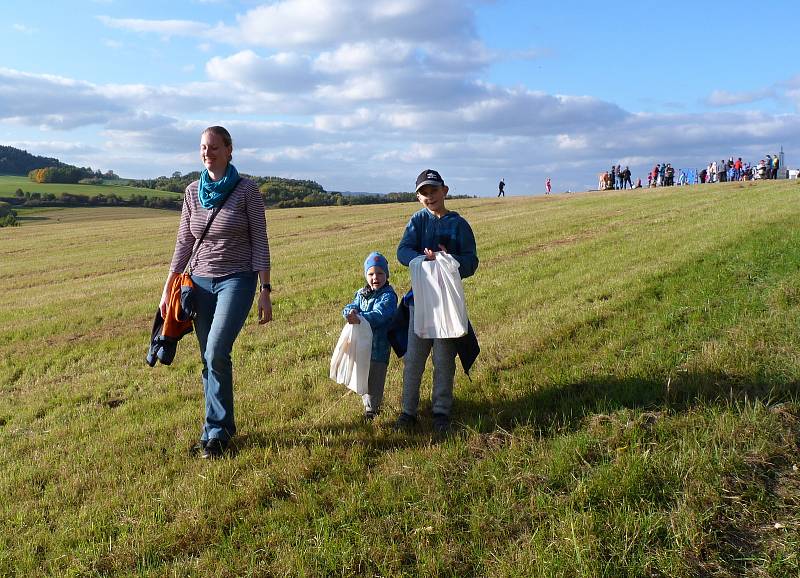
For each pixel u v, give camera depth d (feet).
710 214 59.82
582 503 10.59
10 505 12.93
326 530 10.68
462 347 14.89
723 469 11.10
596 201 106.52
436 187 15.12
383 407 16.66
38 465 14.97
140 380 22.62
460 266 14.83
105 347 29.19
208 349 14.42
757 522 10.04
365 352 15.60
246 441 14.97
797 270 26.14
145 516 11.82
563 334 21.27
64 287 57.62
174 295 14.93
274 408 17.33
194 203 15.08
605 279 31.32
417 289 14.51
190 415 17.62
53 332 34.09
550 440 13.11
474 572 9.57
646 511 10.37
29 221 228.22
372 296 16.47
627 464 11.51
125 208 295.69
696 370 15.80
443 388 14.82
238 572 9.94
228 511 11.76
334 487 12.24
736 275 27.22
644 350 18.17
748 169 145.89
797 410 13.05
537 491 11.26
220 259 14.85
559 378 16.76
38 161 557.33
